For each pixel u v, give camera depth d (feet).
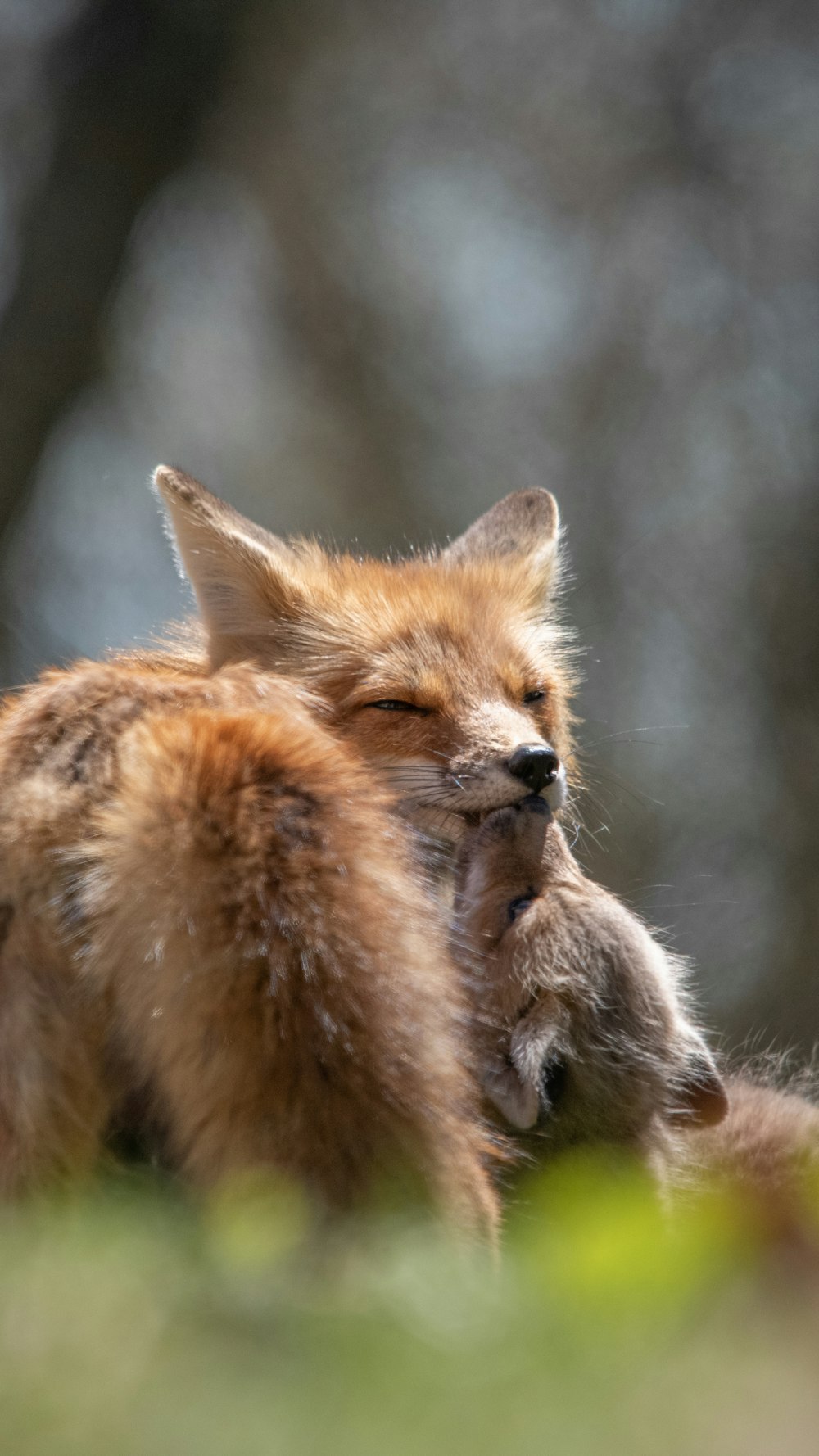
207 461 133.08
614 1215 21.50
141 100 99.66
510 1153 29.01
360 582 38.40
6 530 102.06
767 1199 24.45
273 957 20.83
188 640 39.42
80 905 22.09
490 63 132.87
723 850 112.27
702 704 118.32
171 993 21.13
